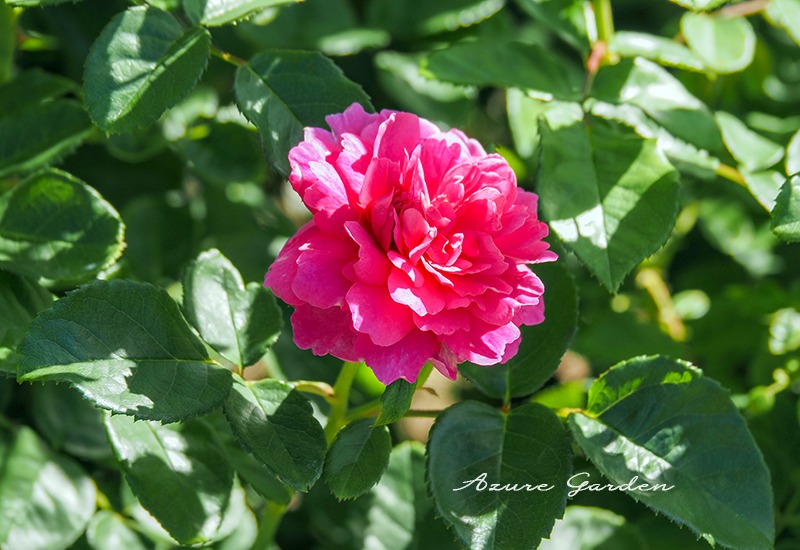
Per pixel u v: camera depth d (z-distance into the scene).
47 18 0.93
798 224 0.78
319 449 0.77
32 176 0.81
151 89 0.77
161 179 0.96
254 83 0.79
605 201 0.80
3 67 0.87
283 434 0.77
